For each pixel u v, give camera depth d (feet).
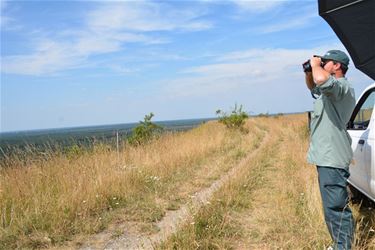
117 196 20.39
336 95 11.44
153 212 18.20
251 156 38.22
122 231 16.12
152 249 13.99
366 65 11.62
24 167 23.45
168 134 47.83
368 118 16.76
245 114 71.56
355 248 11.91
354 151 16.70
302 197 19.21
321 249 13.00
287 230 15.15
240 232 15.29
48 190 19.86
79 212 17.63
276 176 27.09
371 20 10.28
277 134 64.54
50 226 15.94
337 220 11.85
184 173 28.09
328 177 11.84
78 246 14.60
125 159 28.89
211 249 13.70
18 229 15.58
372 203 17.83
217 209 17.72
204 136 50.83
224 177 27.35
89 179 21.71
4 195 18.74
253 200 20.24
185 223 15.48
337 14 10.30
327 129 11.91
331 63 11.85
